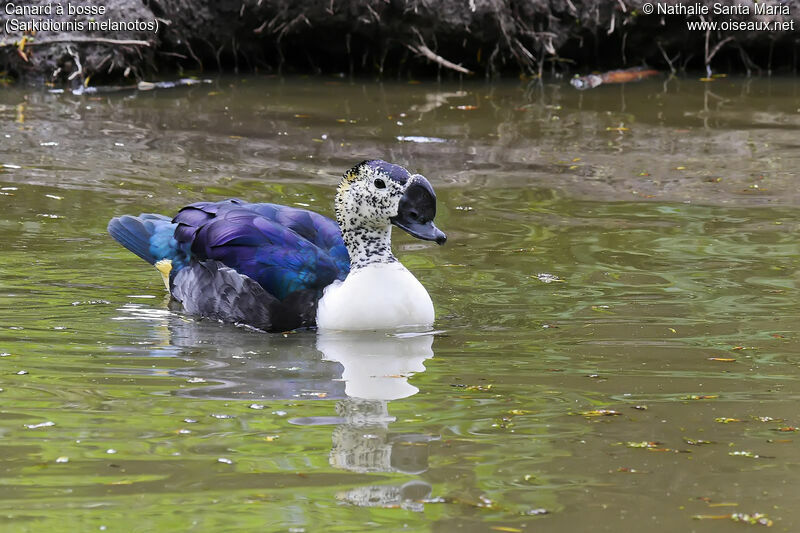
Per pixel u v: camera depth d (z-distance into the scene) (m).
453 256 12.81
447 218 14.24
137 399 8.61
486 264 12.52
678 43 25.33
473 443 7.78
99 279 12.06
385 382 9.09
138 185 15.38
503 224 14.00
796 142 18.38
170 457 7.49
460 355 9.84
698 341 10.07
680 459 7.52
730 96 22.50
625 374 9.24
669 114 20.72
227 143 17.92
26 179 15.44
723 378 9.12
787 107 21.34
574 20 24.78
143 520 6.59
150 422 8.12
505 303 11.29
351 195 10.76
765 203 14.89
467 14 23.86
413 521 6.64
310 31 24.33
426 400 8.68
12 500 6.83
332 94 22.38
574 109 21.19
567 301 11.30
